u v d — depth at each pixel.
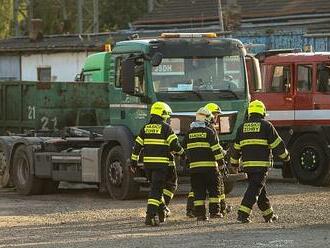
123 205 44.00
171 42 44.25
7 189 55.50
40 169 50.81
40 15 175.50
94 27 127.44
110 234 34.47
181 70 44.25
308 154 52.72
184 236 33.25
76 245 31.73
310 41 78.81
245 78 45.50
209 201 38.66
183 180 48.56
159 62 43.31
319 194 47.44
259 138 36.16
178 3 107.69
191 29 100.25
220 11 88.06
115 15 167.88
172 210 41.47
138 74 44.12
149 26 105.69
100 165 47.25
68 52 95.25
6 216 40.91
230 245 30.56
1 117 58.75
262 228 35.03
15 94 57.44
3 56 102.19
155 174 36.88
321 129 51.91
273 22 94.50
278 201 44.09
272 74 54.16
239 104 45.09
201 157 37.56
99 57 54.69
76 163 48.69
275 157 39.91
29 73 99.50
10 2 162.50
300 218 37.88
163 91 43.81
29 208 44.09
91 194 51.31
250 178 36.53
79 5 130.25
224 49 45.22
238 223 36.75
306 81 52.78
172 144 36.75
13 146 53.12
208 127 37.78
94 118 54.56
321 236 32.47
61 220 39.34
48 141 51.00
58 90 55.12
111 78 46.69
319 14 91.19
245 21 96.69
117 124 46.38
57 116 55.12
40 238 33.88
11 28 163.25
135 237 33.41
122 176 45.50
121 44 45.97
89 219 39.41
